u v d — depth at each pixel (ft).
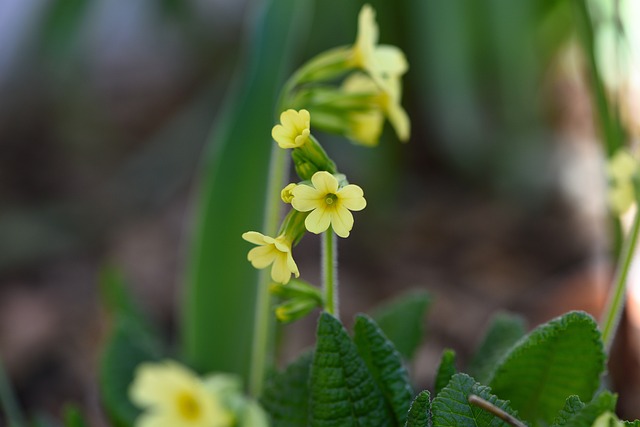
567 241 3.86
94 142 4.94
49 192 4.58
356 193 1.65
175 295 3.84
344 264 3.96
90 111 5.14
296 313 1.84
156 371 1.66
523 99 3.94
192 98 5.06
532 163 4.19
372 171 3.99
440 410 1.67
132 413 2.16
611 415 1.58
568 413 1.67
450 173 4.46
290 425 1.87
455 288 3.72
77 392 3.32
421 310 2.08
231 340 2.32
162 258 4.06
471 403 1.66
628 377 2.56
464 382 1.67
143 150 4.75
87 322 3.67
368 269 3.92
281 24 2.31
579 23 2.43
